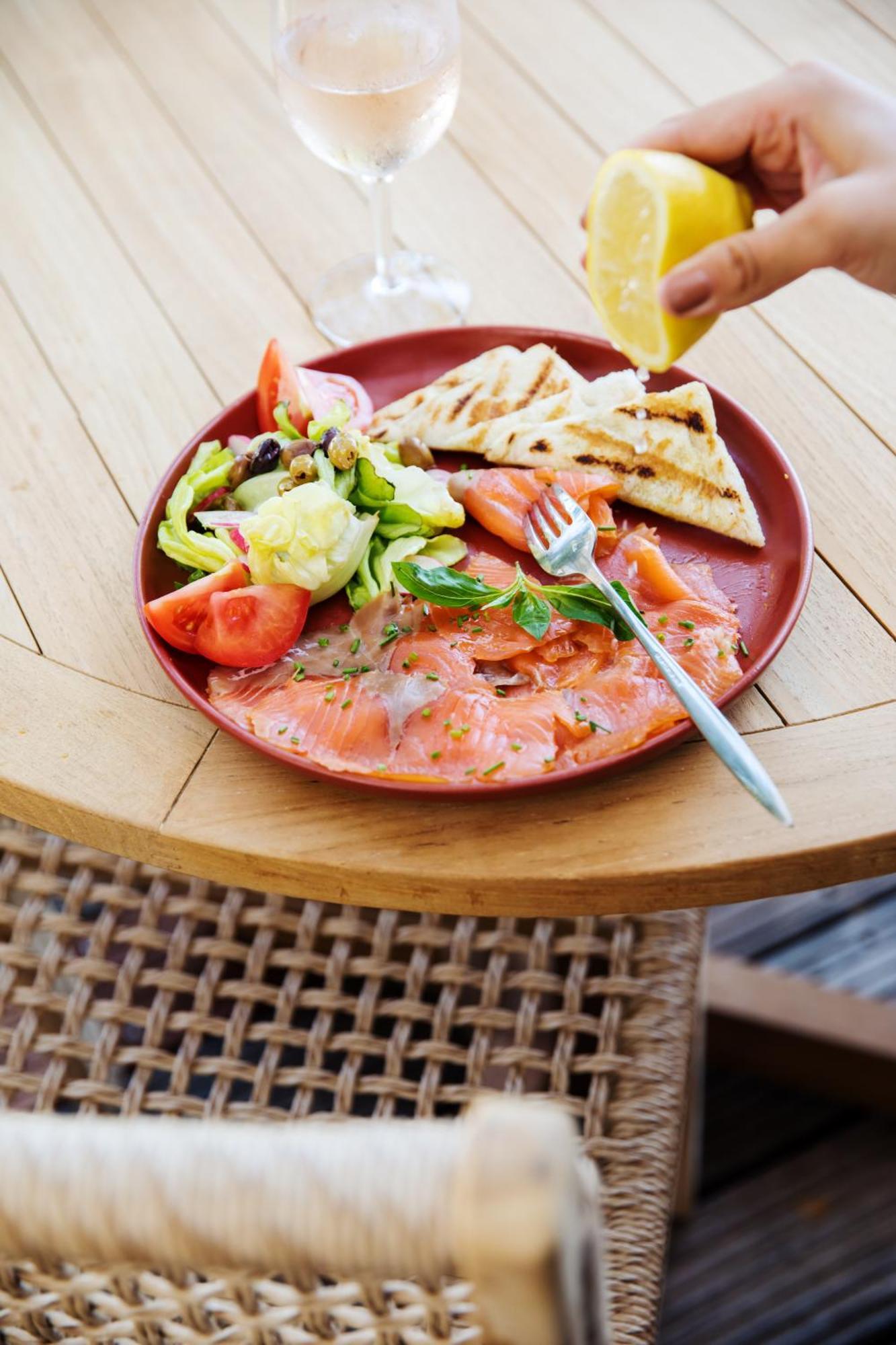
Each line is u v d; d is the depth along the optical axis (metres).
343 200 0.97
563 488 0.80
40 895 0.86
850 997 1.14
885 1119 1.18
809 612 0.77
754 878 0.71
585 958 0.83
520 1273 0.45
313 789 0.73
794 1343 1.09
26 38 1.09
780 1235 1.13
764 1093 1.20
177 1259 0.50
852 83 0.73
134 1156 0.50
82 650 0.78
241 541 0.79
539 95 1.01
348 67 0.82
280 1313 0.60
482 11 1.07
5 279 0.94
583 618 0.74
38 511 0.83
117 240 0.96
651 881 0.70
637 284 0.72
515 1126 0.46
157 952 0.85
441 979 0.83
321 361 0.86
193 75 1.05
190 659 0.77
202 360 0.89
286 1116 0.80
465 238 0.94
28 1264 0.62
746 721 0.74
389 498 0.79
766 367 0.86
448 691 0.74
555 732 0.73
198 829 0.72
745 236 0.69
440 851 0.71
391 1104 0.80
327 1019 0.82
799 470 0.82
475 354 0.87
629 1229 0.77
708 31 1.03
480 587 0.75
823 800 0.71
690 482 0.80
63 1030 0.82
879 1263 1.12
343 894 0.72
